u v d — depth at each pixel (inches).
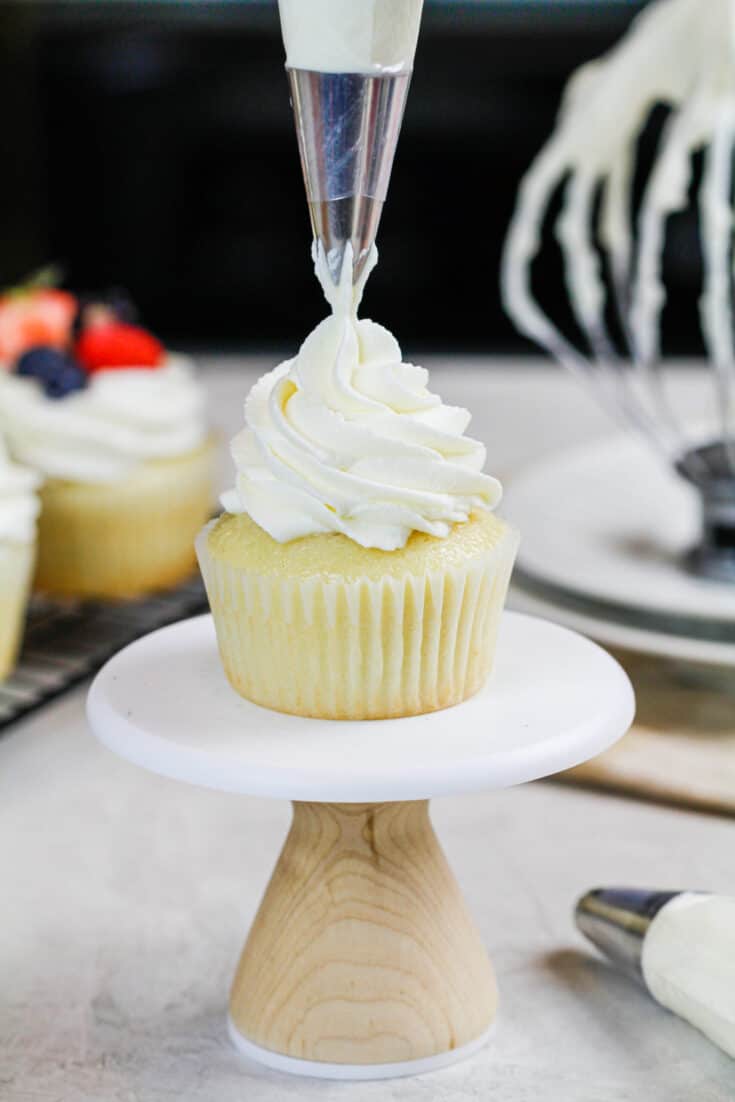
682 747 27.1
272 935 21.1
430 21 55.0
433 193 57.0
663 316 55.5
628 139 30.1
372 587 19.9
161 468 33.4
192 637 22.5
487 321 58.4
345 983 20.8
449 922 21.2
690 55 28.8
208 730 20.1
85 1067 21.1
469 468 20.8
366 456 20.5
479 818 26.1
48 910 24.0
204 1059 21.2
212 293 58.7
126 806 26.6
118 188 57.6
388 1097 20.6
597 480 34.5
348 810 20.7
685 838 25.4
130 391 33.9
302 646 20.2
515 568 30.7
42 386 33.5
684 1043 21.4
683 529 32.0
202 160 57.1
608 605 28.6
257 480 20.6
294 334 58.9
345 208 19.5
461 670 20.6
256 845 25.5
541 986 22.4
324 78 18.7
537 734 19.8
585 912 22.5
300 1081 20.9
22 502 29.8
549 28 54.9
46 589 33.8
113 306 37.5
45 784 27.2
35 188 58.0
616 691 20.8
